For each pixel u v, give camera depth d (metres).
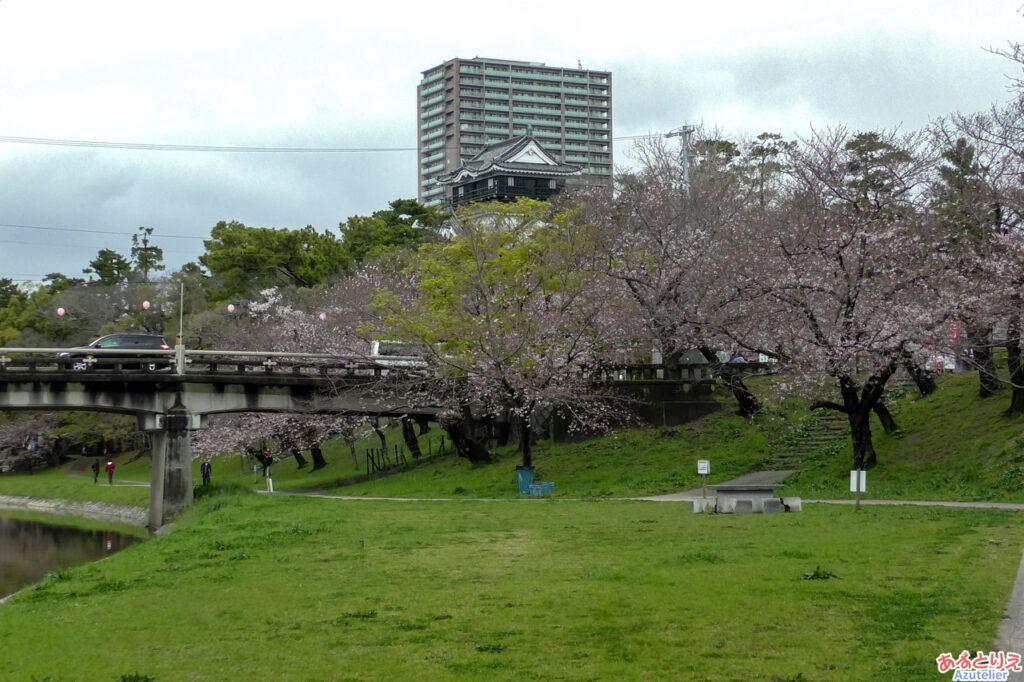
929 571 19.11
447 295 48.84
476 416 55.56
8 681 15.09
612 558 22.78
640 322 48.53
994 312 35.47
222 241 84.38
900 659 13.59
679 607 17.22
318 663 15.18
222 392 51.06
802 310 38.78
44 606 21.16
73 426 81.44
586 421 50.94
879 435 43.78
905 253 38.47
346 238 88.69
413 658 15.14
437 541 27.39
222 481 63.62
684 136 55.81
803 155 44.00
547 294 49.28
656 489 41.78
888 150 43.94
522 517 33.03
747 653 14.40
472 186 126.94
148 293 81.06
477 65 195.25
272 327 66.94
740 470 43.78
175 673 15.12
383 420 75.81
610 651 14.95
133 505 62.97
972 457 37.44
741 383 49.34
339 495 51.97
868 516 28.44
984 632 14.59
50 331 81.62
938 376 49.66
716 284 45.03
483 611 17.91
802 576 19.12
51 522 60.94
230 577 22.97
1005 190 38.22
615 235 53.22
